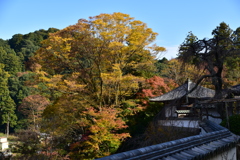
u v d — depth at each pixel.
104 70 14.98
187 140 3.77
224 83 9.17
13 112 33.72
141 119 15.17
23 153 11.66
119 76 12.98
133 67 15.41
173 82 18.67
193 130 10.74
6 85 36.41
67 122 13.35
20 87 35.94
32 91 28.25
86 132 12.81
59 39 13.00
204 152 3.61
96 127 11.27
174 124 11.43
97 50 13.52
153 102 15.80
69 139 13.59
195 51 9.12
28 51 46.69
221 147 4.18
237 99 7.90
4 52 42.06
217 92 9.18
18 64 42.53
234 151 5.33
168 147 3.29
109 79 12.87
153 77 16.53
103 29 13.40
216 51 8.88
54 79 13.33
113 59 14.54
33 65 14.12
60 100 13.92
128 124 14.84
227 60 9.45
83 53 13.77
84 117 13.81
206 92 13.30
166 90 17.05
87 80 14.90
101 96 14.29
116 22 14.09
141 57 16.41
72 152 12.27
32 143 11.91
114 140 11.98
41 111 28.08
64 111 13.55
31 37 51.91
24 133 12.55
